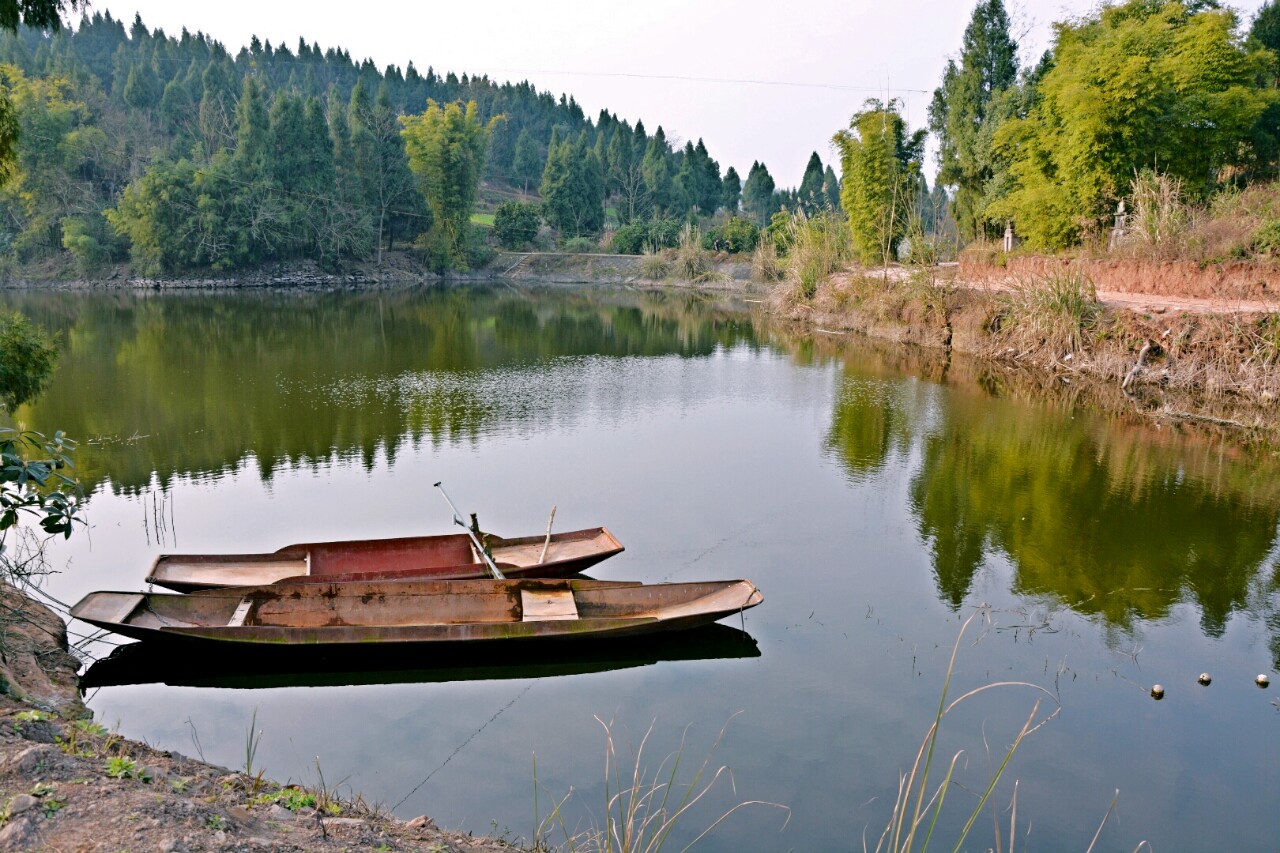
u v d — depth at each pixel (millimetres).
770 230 57438
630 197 85750
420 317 39156
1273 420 17188
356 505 13016
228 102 75688
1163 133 26188
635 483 14336
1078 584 10500
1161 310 21078
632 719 7660
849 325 33562
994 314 26234
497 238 74375
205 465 14977
